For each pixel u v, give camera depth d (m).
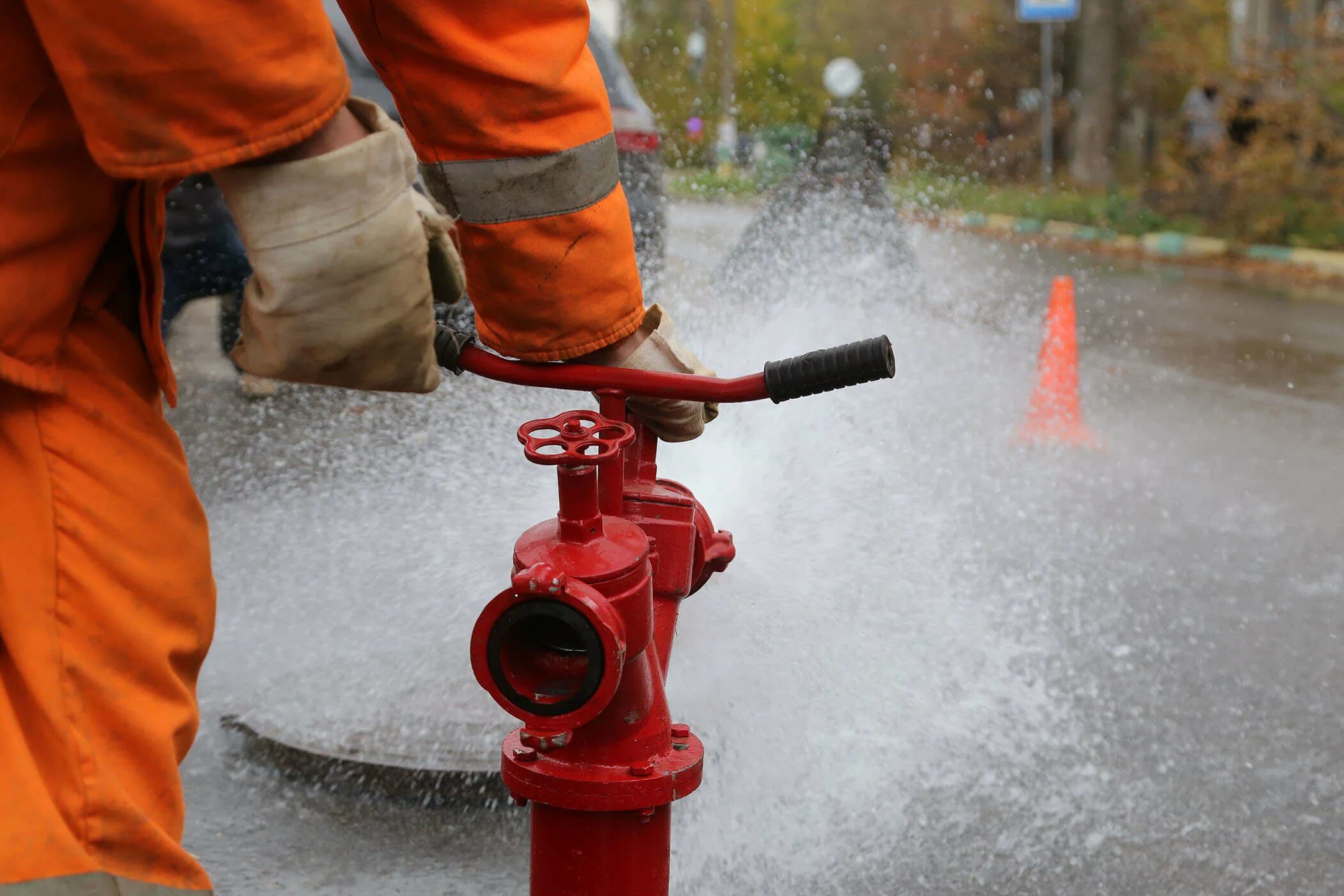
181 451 1.18
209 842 2.41
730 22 37.97
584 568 1.30
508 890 2.32
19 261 1.03
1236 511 4.92
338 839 2.45
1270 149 15.59
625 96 8.19
